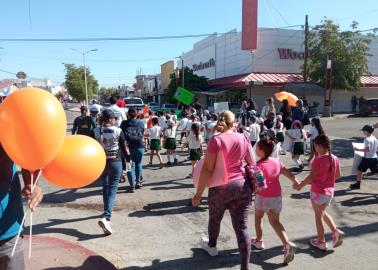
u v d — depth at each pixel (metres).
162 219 6.27
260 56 35.25
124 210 6.75
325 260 4.69
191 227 5.88
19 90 2.59
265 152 4.66
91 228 5.80
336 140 16.53
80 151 3.05
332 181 4.88
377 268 4.47
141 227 5.86
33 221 6.11
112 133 5.63
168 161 11.38
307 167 10.44
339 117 30.61
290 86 30.64
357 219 6.22
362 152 8.07
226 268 4.48
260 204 4.66
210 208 4.43
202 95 42.12
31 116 2.43
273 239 5.33
